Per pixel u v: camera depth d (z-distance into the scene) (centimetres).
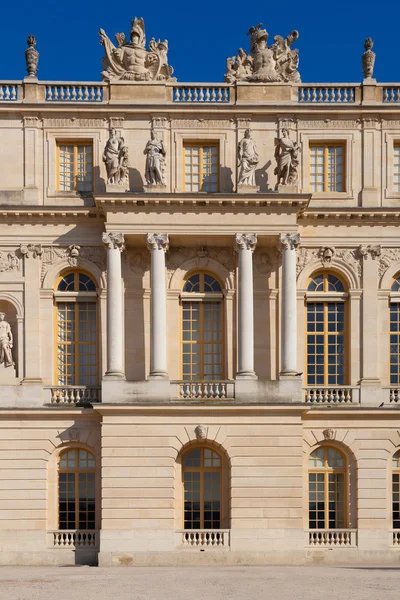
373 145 5472
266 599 3500
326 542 5184
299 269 5422
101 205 5188
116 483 5044
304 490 5269
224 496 5166
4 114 5422
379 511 5222
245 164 5284
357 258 5431
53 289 5378
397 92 5509
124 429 5066
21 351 5319
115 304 5178
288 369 5159
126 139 5416
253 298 5372
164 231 5209
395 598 3497
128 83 5438
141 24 5497
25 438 5206
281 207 5219
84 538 5172
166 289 5353
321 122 5472
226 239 5309
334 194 5450
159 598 3550
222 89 5478
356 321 5397
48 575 4428
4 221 5366
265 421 5084
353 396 5316
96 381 5372
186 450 5194
